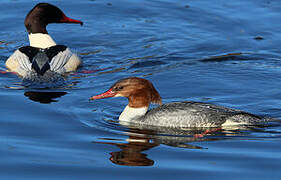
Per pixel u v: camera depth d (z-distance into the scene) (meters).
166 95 13.42
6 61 15.96
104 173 8.69
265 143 10.16
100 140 10.30
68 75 15.09
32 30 16.77
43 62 15.13
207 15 20.48
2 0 21.39
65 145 9.97
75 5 21.36
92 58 16.86
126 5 21.48
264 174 8.66
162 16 20.53
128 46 17.97
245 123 11.15
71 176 8.55
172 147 9.95
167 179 8.47
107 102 12.84
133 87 11.45
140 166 8.99
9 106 12.22
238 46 17.78
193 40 18.39
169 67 15.85
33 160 9.18
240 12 20.66
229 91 13.76
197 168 8.91
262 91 13.77
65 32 19.36
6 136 10.33
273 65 16.06
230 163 9.13
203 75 15.08
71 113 11.92
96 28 19.56
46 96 13.12
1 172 8.68
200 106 11.41
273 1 21.67
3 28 19.25
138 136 10.60
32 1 21.39
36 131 10.70
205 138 10.51
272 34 18.75
